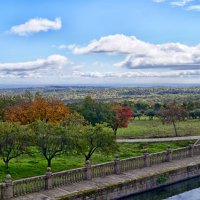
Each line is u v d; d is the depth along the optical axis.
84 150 33.44
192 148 37.56
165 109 71.69
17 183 23.56
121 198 26.62
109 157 40.84
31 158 38.72
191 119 98.12
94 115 58.88
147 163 32.34
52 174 25.41
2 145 32.06
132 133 67.88
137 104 122.44
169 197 29.25
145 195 28.48
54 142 32.69
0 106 58.09
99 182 26.86
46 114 49.62
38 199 22.84
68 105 61.84
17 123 33.84
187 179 32.44
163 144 52.44
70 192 24.27
